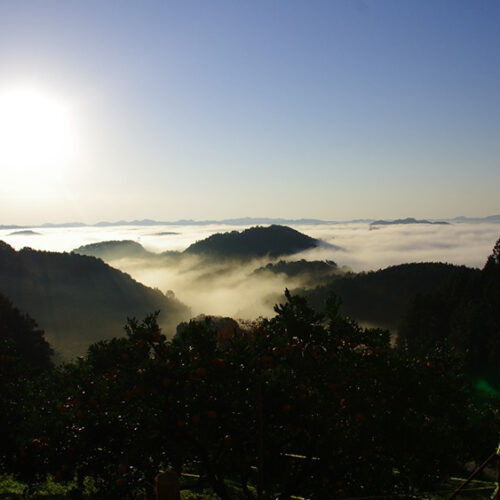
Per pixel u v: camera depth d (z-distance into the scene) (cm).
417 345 987
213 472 788
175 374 754
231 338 845
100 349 942
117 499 789
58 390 983
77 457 834
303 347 895
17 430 870
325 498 759
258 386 685
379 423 812
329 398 827
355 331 937
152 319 862
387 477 793
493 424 927
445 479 841
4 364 1021
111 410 838
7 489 1082
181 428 719
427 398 874
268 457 740
